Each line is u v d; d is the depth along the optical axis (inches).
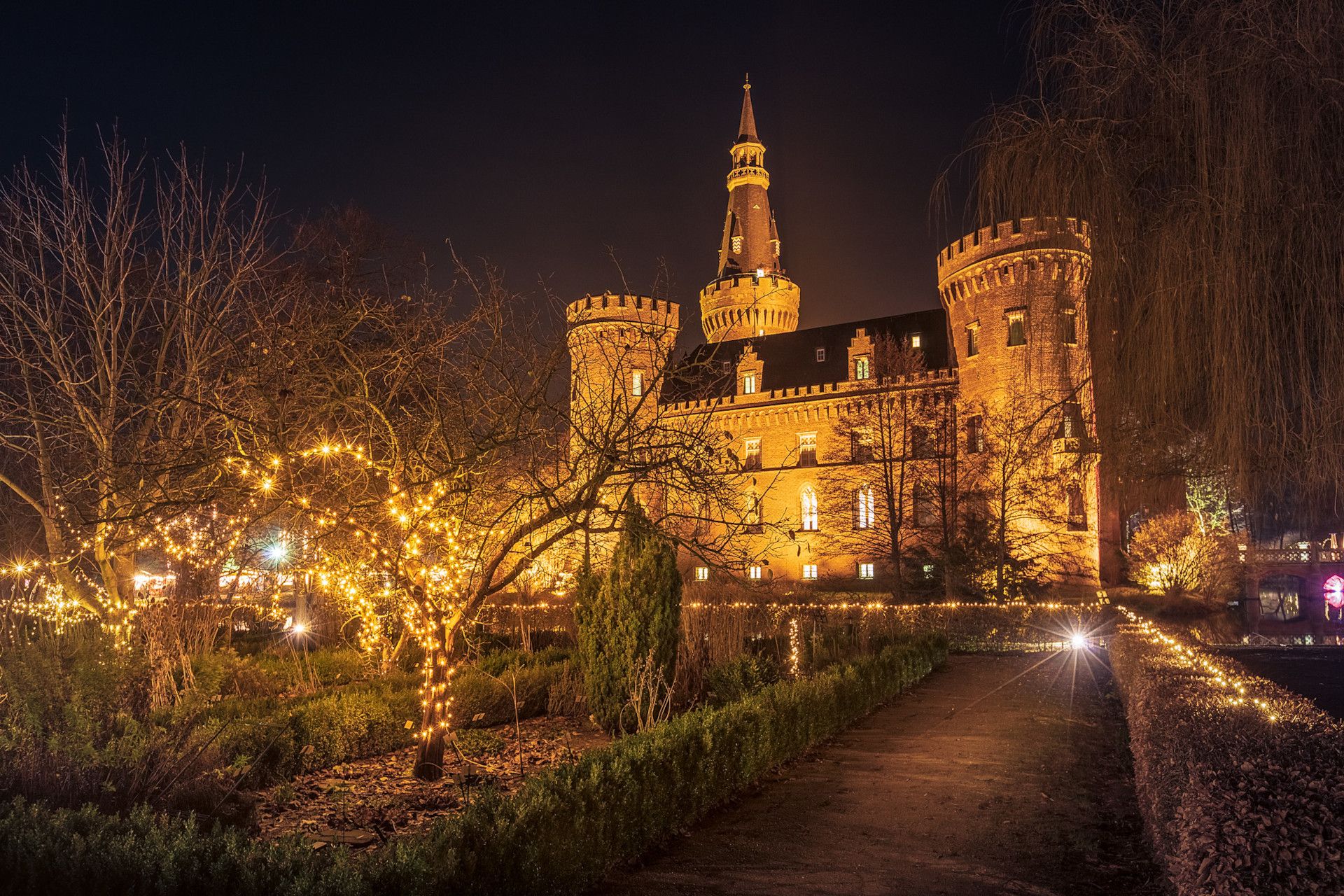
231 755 328.5
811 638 774.5
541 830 226.5
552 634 874.8
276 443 363.9
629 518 433.1
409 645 608.7
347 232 831.7
